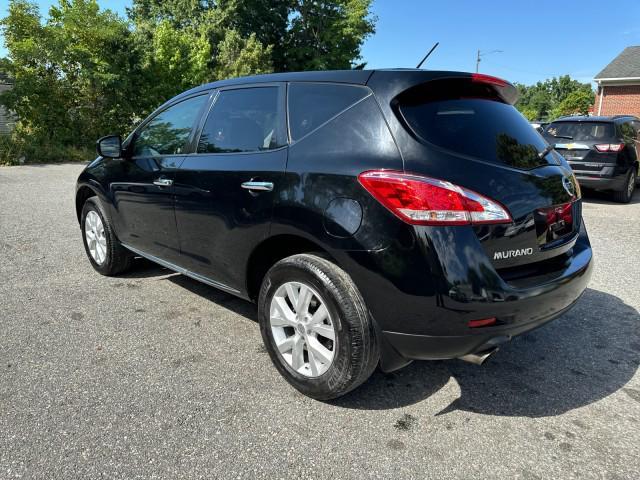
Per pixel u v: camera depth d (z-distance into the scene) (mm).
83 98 18250
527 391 2729
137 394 2576
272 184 2613
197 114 3432
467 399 2641
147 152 3801
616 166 8555
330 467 2084
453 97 2496
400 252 2137
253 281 2973
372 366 2367
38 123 17156
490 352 2287
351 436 2295
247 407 2494
